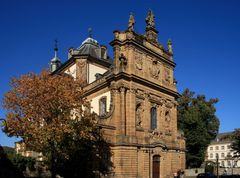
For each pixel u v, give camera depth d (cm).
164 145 4772
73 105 3444
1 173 3203
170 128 5178
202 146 6969
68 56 6272
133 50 4572
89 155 3831
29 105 3353
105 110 4653
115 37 4566
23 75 3497
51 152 3294
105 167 4022
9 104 3375
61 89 3412
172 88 5347
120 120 4278
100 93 4831
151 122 4803
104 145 4041
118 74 4366
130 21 4631
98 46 6169
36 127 3216
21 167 3922
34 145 3222
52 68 7031
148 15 5194
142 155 4403
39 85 3388
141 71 4669
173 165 4972
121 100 4338
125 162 4119
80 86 3791
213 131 7306
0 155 3275
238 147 7475
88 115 3538
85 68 5550
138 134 4434
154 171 4591
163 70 5184
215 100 7475
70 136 3319
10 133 3322
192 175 7031
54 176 3412
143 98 4647
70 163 3703
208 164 7731
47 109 3338
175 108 5344
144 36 4881
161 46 5244
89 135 3506
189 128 6975
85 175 3812
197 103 7294
